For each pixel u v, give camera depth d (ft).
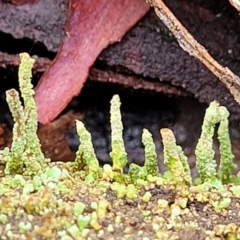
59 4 0.55
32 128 0.42
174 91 0.57
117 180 0.43
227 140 0.46
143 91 0.57
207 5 0.55
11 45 0.56
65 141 0.59
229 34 0.56
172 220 0.40
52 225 0.38
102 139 0.60
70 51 0.54
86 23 0.54
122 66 0.56
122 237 0.39
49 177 0.41
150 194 0.41
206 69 0.56
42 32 0.55
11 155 0.42
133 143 0.60
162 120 0.60
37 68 0.56
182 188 0.42
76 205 0.39
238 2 0.48
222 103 0.57
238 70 0.56
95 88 0.57
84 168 0.45
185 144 0.59
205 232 0.40
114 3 0.54
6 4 0.55
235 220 0.41
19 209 0.38
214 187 0.43
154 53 0.55
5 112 0.59
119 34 0.54
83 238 0.38
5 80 0.57
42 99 0.54
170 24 0.48
